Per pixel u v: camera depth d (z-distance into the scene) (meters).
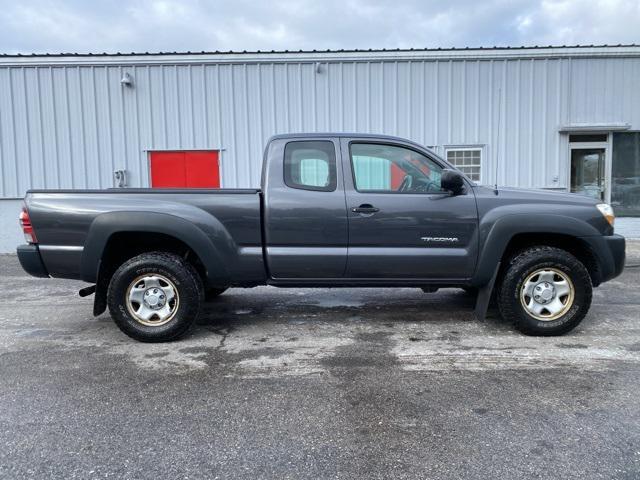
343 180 4.62
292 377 3.78
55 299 6.65
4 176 11.70
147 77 11.54
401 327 5.08
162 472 2.53
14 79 11.49
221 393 3.49
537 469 2.53
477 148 11.66
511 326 5.05
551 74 11.51
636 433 2.88
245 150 11.70
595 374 3.77
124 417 3.13
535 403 3.28
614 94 11.59
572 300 4.62
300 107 11.59
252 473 2.52
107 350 4.44
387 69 11.50
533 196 4.68
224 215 4.55
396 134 11.62
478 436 2.87
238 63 11.51
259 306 6.02
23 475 2.50
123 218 4.43
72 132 11.64
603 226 4.61
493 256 4.59
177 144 11.69
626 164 11.85
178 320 4.55
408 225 4.57
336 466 2.58
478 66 11.50
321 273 4.64
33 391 3.54
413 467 2.56
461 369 3.91
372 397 3.41
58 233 4.49
